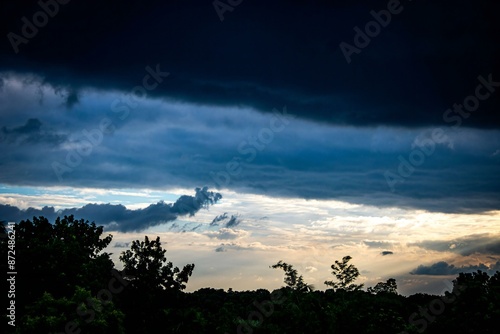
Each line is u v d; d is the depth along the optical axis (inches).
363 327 2167.8
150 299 2166.6
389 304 2386.8
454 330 1882.4
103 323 1674.5
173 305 2217.0
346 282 2610.7
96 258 2332.7
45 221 2378.2
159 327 2159.2
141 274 2197.3
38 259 2047.2
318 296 2502.5
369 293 2613.2
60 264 2071.9
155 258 2242.9
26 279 1995.6
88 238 2474.2
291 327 2283.5
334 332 2210.9
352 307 2309.3
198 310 2522.1
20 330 1598.2
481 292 1919.3
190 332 2198.6
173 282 2233.0
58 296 2010.3
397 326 2101.4
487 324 1800.0
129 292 2176.4
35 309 1669.5
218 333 2397.9
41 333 1581.0
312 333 2230.6
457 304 1952.5
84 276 2100.1
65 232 2379.4
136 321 2143.2
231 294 3595.0
